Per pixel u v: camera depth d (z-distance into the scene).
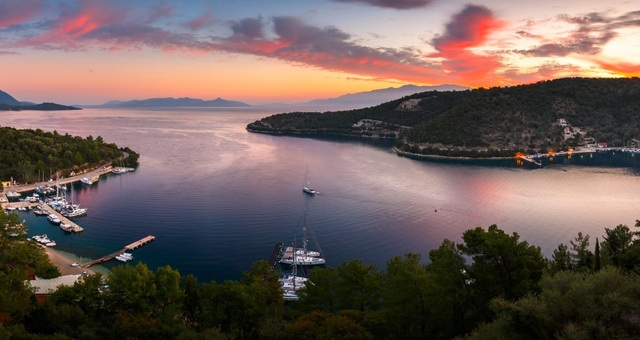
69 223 168.50
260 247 150.12
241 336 70.25
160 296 79.50
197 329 77.94
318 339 58.41
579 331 41.69
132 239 156.12
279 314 74.25
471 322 63.25
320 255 142.38
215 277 128.12
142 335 65.94
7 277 71.88
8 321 66.12
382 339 66.50
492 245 63.28
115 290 77.31
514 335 47.75
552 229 167.25
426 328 66.19
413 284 65.94
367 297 75.00
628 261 69.88
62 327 65.81
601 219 179.25
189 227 168.38
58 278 102.94
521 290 60.75
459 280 67.06
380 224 174.50
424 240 157.12
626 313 42.53
